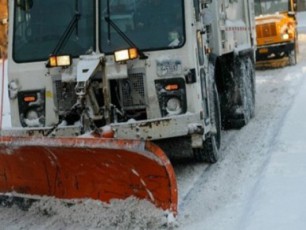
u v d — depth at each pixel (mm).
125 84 18312
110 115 17734
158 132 17672
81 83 17047
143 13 18453
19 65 18969
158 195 14828
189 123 17891
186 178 19531
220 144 22875
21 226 15898
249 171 19359
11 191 16922
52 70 18609
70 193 15977
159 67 18203
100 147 14070
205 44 20422
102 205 15477
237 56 26938
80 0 18734
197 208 16312
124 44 18422
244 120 26766
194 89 18250
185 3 18312
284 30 46875
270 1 50781
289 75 42625
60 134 17922
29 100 18906
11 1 19281
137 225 15008
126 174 14812
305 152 19703
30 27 19031
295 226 13430
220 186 18250
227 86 26766
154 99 18266
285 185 16375
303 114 26656
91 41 18562
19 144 14961
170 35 18297
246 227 13789
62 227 15547
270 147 21719
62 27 18812
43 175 16031
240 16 29234
